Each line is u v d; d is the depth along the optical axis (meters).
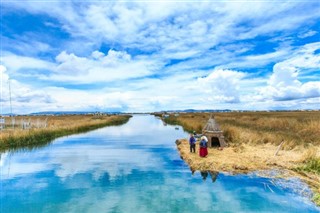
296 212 9.25
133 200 10.65
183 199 10.66
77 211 9.64
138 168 16.31
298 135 23.45
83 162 18.33
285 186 11.94
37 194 11.53
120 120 81.75
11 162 18.42
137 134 38.66
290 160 16.02
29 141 27.14
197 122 43.22
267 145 21.25
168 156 20.47
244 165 15.07
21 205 10.27
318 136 22.34
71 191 11.89
